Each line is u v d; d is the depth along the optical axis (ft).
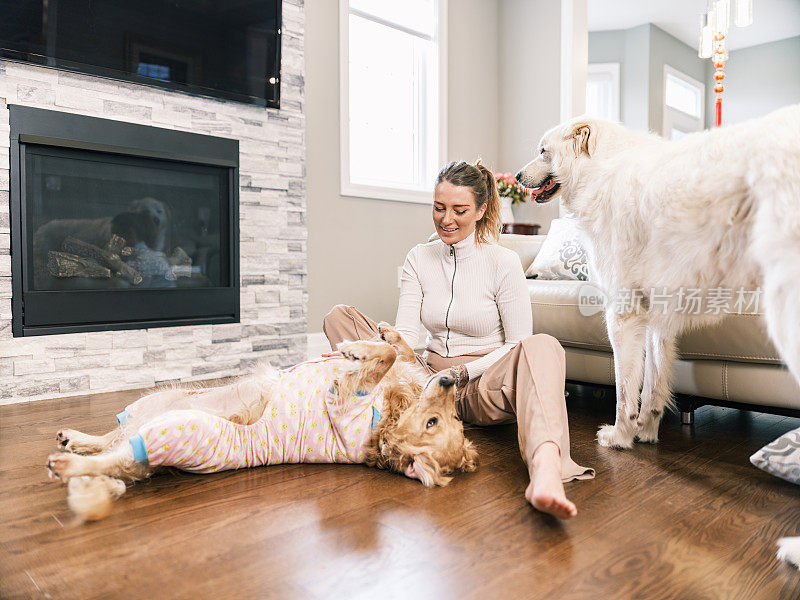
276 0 10.21
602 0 18.89
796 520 3.78
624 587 2.90
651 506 4.01
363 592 2.83
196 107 9.45
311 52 11.16
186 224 9.55
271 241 10.46
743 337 5.60
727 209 4.17
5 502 3.97
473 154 15.02
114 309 8.59
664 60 21.81
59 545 3.30
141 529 3.52
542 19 14.69
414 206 13.44
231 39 9.70
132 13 8.63
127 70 8.63
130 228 8.95
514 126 15.40
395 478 4.45
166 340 9.13
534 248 8.97
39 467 4.75
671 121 22.68
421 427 4.35
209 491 4.14
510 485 4.36
